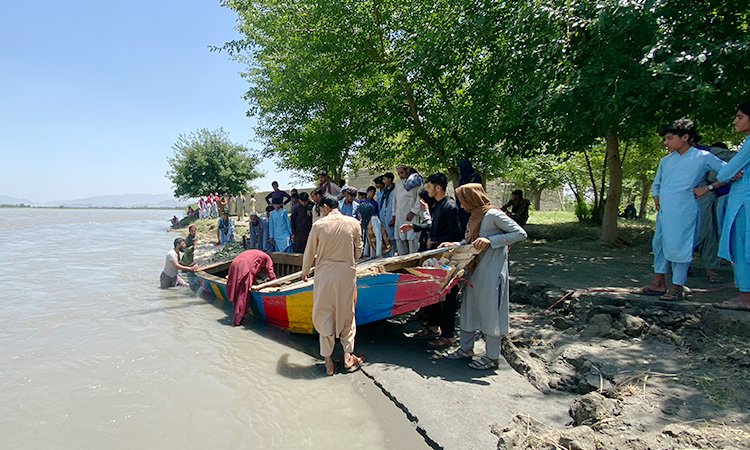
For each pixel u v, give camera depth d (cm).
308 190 2316
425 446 319
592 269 716
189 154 3681
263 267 690
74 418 371
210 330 614
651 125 711
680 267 459
